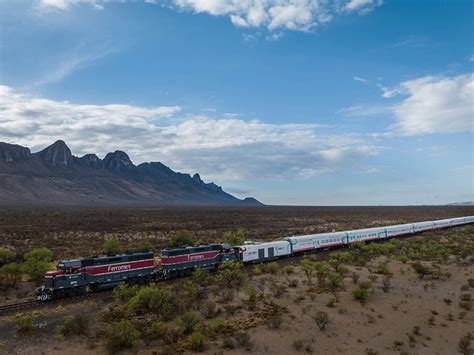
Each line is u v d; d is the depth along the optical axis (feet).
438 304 139.03
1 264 195.93
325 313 119.75
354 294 142.31
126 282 159.22
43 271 162.09
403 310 131.95
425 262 212.43
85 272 145.79
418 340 109.40
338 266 190.08
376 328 117.08
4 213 597.52
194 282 163.12
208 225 448.65
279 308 130.82
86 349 97.96
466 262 209.67
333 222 515.50
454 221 442.91
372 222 511.81
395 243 283.59
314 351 100.73
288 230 398.42
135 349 97.04
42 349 97.19
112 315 120.88
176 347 99.19
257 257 216.33
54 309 126.72
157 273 172.14
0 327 110.52
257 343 103.50
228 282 161.38
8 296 145.79
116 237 324.39
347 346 104.53
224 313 125.29
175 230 391.86
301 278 175.22
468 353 99.81
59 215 579.07
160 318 118.52
